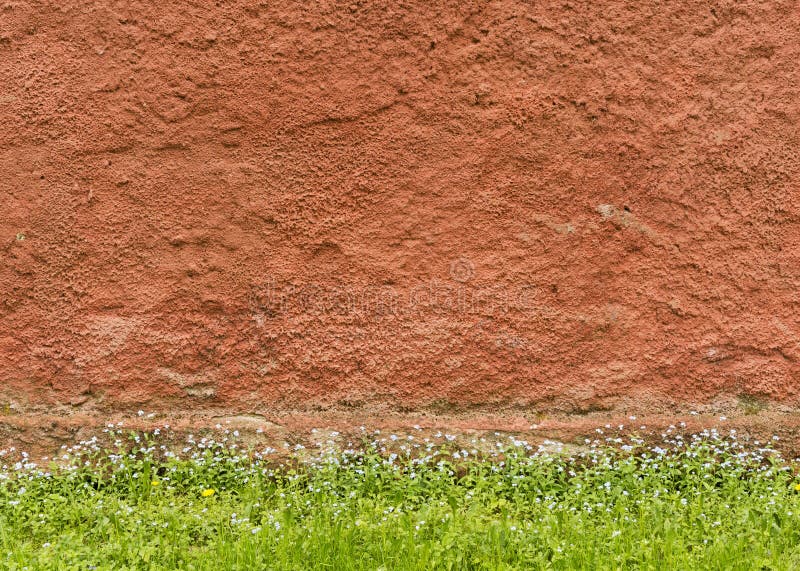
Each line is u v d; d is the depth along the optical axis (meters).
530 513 4.04
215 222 4.51
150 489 4.14
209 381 4.53
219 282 4.52
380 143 4.52
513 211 4.53
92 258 4.50
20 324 4.50
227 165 4.50
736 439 4.49
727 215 4.54
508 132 4.52
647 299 4.55
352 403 4.55
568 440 4.49
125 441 4.46
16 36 4.49
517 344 4.56
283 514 3.75
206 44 4.49
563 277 4.55
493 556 3.54
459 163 4.52
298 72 4.50
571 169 4.52
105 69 4.49
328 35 4.50
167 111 4.49
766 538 3.68
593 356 4.57
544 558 3.54
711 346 4.56
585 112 4.52
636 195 4.53
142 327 4.51
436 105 4.52
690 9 4.54
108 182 4.50
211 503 4.07
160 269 4.50
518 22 4.51
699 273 4.55
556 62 4.52
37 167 4.49
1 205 4.49
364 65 4.50
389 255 4.54
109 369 4.51
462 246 4.54
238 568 3.38
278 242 4.52
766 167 4.54
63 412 4.51
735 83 4.54
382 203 4.53
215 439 4.47
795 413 4.55
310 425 4.51
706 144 4.53
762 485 4.21
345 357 4.54
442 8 4.50
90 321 4.50
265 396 4.54
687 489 4.20
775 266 4.55
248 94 4.50
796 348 4.55
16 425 4.46
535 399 4.57
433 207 4.53
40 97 4.48
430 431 4.50
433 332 4.55
